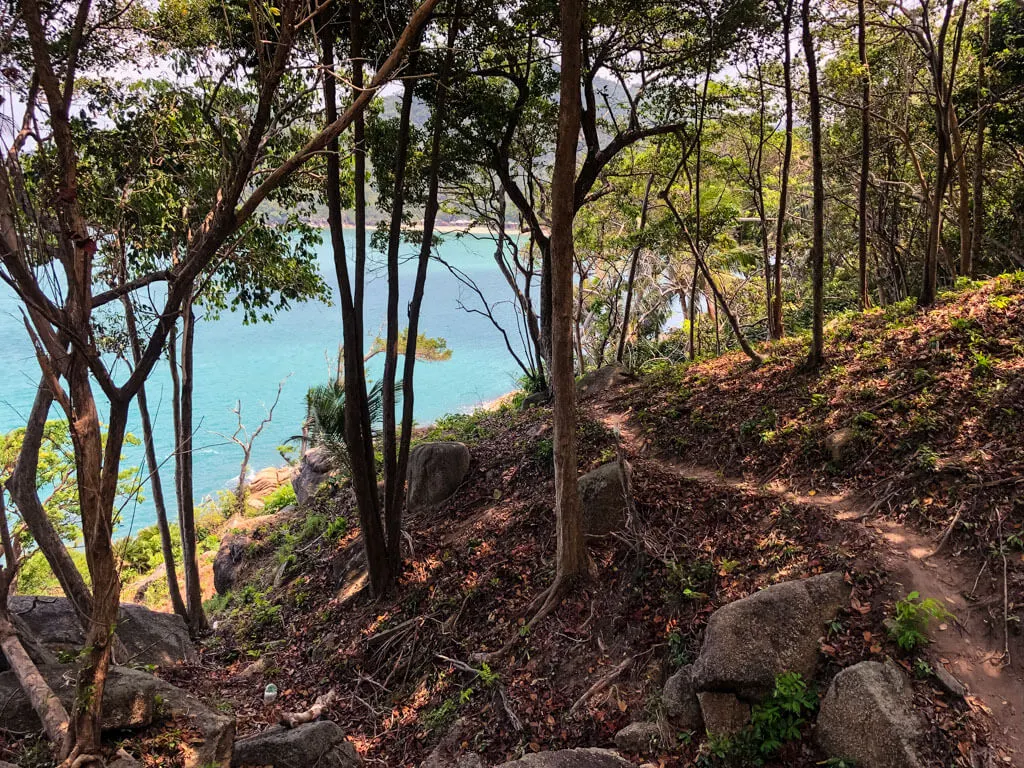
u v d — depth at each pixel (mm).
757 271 23469
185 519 11047
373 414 13305
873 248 21547
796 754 5305
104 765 4895
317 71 5113
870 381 9422
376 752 7418
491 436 14078
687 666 6289
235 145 7426
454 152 12383
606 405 13531
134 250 9203
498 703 7250
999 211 18812
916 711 5035
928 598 5867
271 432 38250
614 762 5605
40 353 4645
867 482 7746
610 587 7938
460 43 9930
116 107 8250
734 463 9508
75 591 7246
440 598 9258
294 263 10914
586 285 25188
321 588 11289
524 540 9594
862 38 10945
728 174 17125
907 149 15688
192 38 7805
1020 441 6973
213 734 5934
